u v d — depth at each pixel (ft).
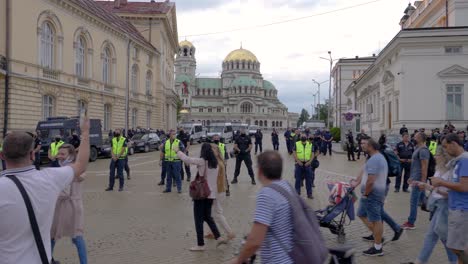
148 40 192.75
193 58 532.32
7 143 10.24
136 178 59.88
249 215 34.94
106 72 140.77
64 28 110.83
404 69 108.37
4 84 89.20
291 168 74.08
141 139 121.80
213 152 25.86
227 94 549.54
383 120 134.00
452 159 18.28
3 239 9.61
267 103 562.25
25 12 94.84
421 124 106.83
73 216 20.06
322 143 104.83
